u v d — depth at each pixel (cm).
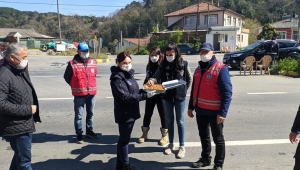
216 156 402
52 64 2117
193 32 4128
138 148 501
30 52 3544
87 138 546
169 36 4362
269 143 518
